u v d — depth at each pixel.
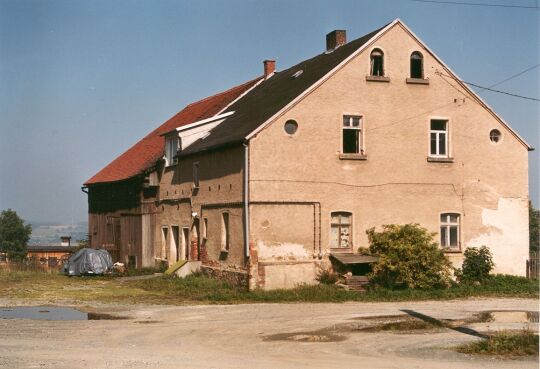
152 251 37.97
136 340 15.93
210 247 30.31
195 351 14.43
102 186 45.84
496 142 30.25
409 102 29.03
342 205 27.80
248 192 26.52
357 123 28.47
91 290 27.84
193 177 32.53
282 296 24.78
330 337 16.50
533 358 13.63
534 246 51.09
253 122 28.53
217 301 24.22
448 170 29.44
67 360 12.99
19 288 28.59
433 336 16.59
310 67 32.56
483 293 26.38
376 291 25.50
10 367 12.22
